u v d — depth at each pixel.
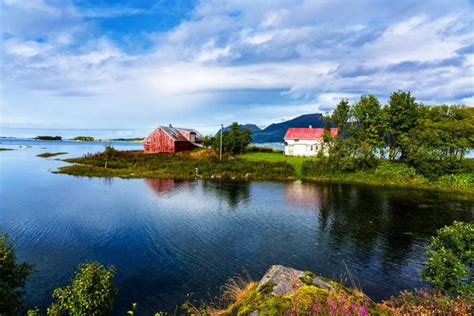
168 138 78.06
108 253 20.47
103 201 34.94
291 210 31.88
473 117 51.66
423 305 9.05
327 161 54.00
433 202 35.78
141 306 14.54
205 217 29.12
